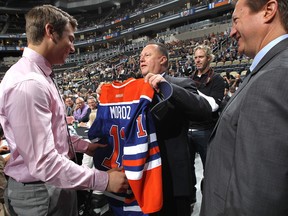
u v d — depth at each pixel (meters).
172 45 20.55
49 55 1.12
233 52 12.34
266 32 0.77
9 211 1.17
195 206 2.43
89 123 3.90
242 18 0.81
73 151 1.26
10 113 0.93
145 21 28.36
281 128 0.62
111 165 1.33
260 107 0.65
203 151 2.50
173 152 1.33
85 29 34.12
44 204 1.08
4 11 33.78
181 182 1.33
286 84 0.63
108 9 35.16
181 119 1.36
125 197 1.28
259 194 0.63
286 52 0.70
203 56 2.55
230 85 6.90
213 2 20.56
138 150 1.12
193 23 22.89
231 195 0.70
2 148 2.38
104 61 26.41
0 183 1.86
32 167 0.93
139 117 1.14
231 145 0.76
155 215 1.27
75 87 17.72
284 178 0.61
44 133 0.93
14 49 32.41
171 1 24.50
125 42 30.83
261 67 0.75
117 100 1.30
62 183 0.94
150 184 1.15
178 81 1.49
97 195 2.13
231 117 0.77
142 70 1.52
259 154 0.64
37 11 1.08
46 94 0.98
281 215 0.62
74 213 1.27
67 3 34.31
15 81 0.95
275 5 0.75
